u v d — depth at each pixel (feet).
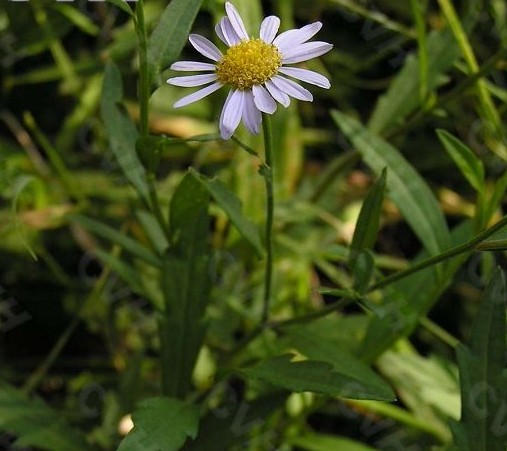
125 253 1.24
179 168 1.34
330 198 1.29
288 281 1.22
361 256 0.92
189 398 1.08
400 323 1.05
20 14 1.23
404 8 1.34
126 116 1.03
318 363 0.92
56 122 1.37
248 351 1.10
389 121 1.20
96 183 1.28
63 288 1.27
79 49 1.36
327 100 1.39
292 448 1.18
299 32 0.88
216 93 1.31
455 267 1.02
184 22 0.91
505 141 1.23
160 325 1.02
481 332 0.92
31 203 1.26
